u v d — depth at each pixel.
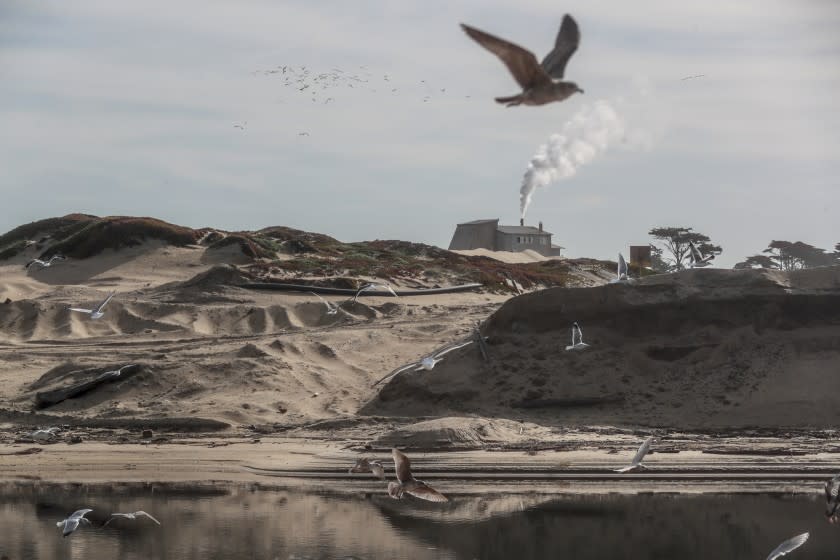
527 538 39.25
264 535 40.28
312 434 66.25
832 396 66.06
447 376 72.94
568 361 72.19
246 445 62.25
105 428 69.19
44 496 48.81
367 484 51.78
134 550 37.91
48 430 57.59
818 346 70.00
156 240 124.75
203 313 97.25
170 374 76.50
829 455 54.41
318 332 91.31
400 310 98.62
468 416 68.50
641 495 47.19
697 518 42.22
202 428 68.38
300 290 104.56
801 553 36.41
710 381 69.25
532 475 51.69
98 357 83.69
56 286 115.50
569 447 57.91
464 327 87.88
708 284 74.62
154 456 59.50
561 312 75.31
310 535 40.31
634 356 72.06
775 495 46.84
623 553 36.81
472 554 36.91
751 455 54.69
